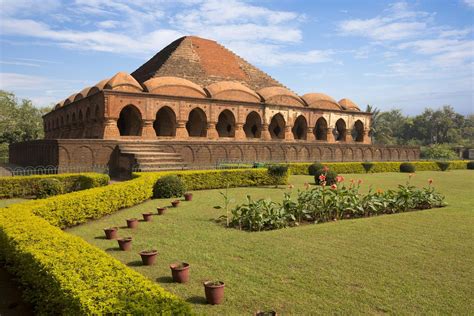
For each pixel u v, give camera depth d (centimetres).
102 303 344
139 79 3138
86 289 376
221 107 2669
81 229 879
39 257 469
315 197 1018
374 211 1110
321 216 1006
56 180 1316
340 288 531
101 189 1046
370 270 603
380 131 6788
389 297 502
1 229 614
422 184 1969
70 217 884
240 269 607
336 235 822
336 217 1020
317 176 1803
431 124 7544
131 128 2653
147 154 1948
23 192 1385
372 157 3275
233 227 901
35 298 477
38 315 443
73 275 411
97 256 476
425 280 562
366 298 498
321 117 3206
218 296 481
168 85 2452
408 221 973
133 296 358
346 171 2634
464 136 8431
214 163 2320
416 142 7269
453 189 1756
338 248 723
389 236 816
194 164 2244
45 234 575
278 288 531
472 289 530
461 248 729
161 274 587
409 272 595
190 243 759
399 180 2177
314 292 518
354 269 607
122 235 823
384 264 632
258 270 603
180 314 323
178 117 2480
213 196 1385
